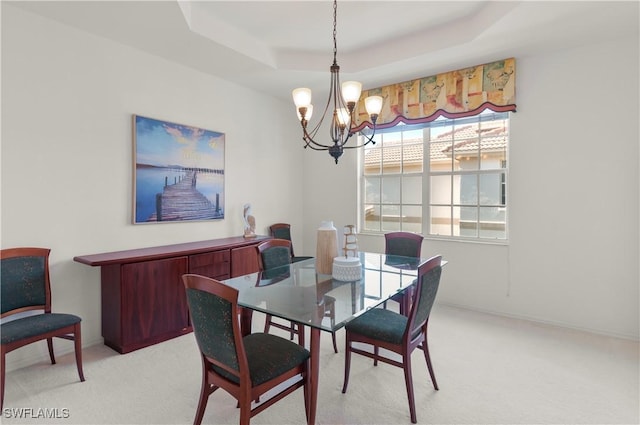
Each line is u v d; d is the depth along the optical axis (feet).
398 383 7.60
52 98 8.64
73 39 8.96
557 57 10.64
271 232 14.88
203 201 12.22
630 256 9.80
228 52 10.53
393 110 13.38
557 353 8.97
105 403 6.84
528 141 11.21
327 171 16.16
